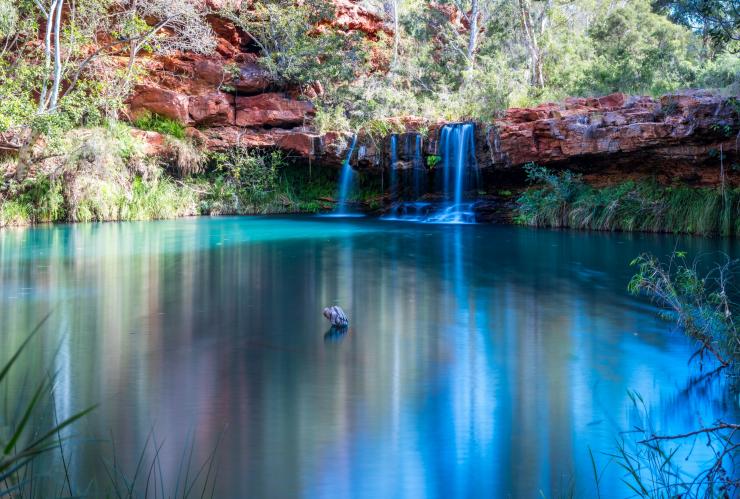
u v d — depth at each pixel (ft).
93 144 78.48
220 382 20.70
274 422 17.39
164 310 31.55
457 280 40.40
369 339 26.40
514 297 35.19
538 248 54.49
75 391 19.66
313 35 101.71
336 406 18.66
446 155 81.30
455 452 15.71
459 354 24.21
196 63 91.66
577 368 22.50
